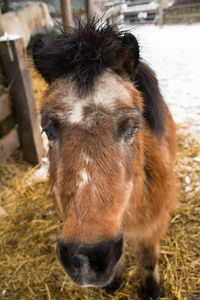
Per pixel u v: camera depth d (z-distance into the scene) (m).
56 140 1.44
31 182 3.55
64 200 1.32
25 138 3.73
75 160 1.25
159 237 2.14
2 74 3.36
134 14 13.84
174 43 9.57
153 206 1.94
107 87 1.36
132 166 1.52
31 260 2.57
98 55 1.36
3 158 3.49
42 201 3.24
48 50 1.54
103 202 1.22
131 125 1.39
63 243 1.19
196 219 2.83
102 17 1.69
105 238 1.15
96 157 1.25
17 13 7.66
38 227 2.91
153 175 1.91
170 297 2.20
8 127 3.56
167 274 2.34
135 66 1.65
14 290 2.34
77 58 1.39
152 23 13.68
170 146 2.51
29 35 8.07
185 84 6.06
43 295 2.29
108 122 1.29
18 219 3.03
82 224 1.18
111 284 2.26
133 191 1.66
